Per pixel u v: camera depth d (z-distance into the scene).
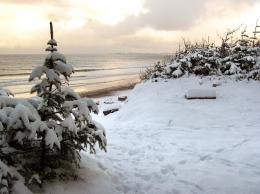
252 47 19.27
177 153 8.16
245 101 14.04
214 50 19.59
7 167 4.56
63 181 5.52
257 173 6.72
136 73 65.94
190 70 18.53
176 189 6.05
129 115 14.58
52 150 5.54
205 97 14.55
